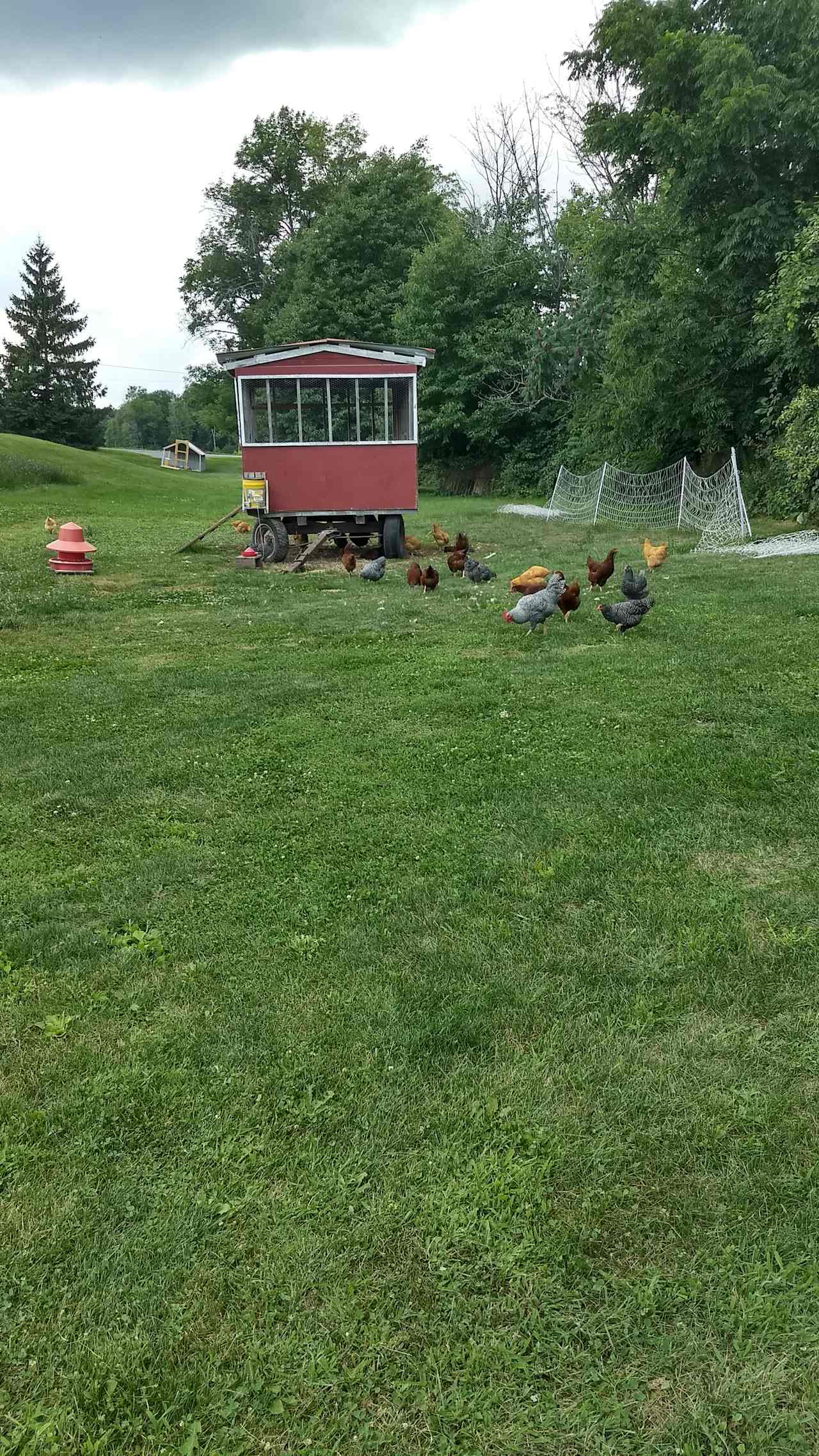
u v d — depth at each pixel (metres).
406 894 4.13
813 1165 2.58
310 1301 2.23
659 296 23.27
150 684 8.27
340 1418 1.96
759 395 21.67
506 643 9.37
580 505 25.44
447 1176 2.59
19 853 4.77
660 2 21.52
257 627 10.99
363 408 16.55
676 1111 2.80
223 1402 2.01
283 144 48.16
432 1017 3.27
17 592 13.71
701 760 5.65
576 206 32.84
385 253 41.00
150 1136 2.77
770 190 20.09
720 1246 2.35
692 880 4.16
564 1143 2.69
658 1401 2.00
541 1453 1.90
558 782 5.43
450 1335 2.14
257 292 52.62
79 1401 2.02
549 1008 3.30
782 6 18.88
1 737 6.75
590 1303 2.22
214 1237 2.41
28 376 57.84
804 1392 2.01
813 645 8.48
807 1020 3.18
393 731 6.63
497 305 36.25
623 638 9.21
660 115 20.09
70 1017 3.34
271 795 5.46
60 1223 2.46
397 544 17.33
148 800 5.45
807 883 4.09
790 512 18.56
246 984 3.50
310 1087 2.94
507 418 34.97
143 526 24.17
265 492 16.39
